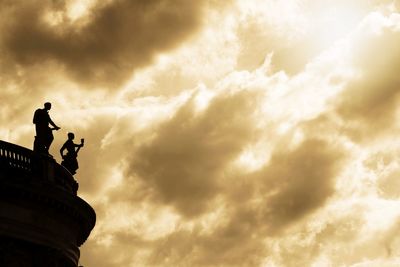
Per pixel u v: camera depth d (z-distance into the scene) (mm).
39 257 66938
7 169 66438
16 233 65562
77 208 71000
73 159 79375
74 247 72250
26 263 66250
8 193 65625
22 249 66250
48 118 73312
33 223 66938
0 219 64875
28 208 66938
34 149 72188
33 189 66562
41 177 68875
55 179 71062
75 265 72812
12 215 65750
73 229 72438
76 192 76250
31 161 69000
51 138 73062
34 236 66750
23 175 66125
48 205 68125
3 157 66812
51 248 68000
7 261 64750
